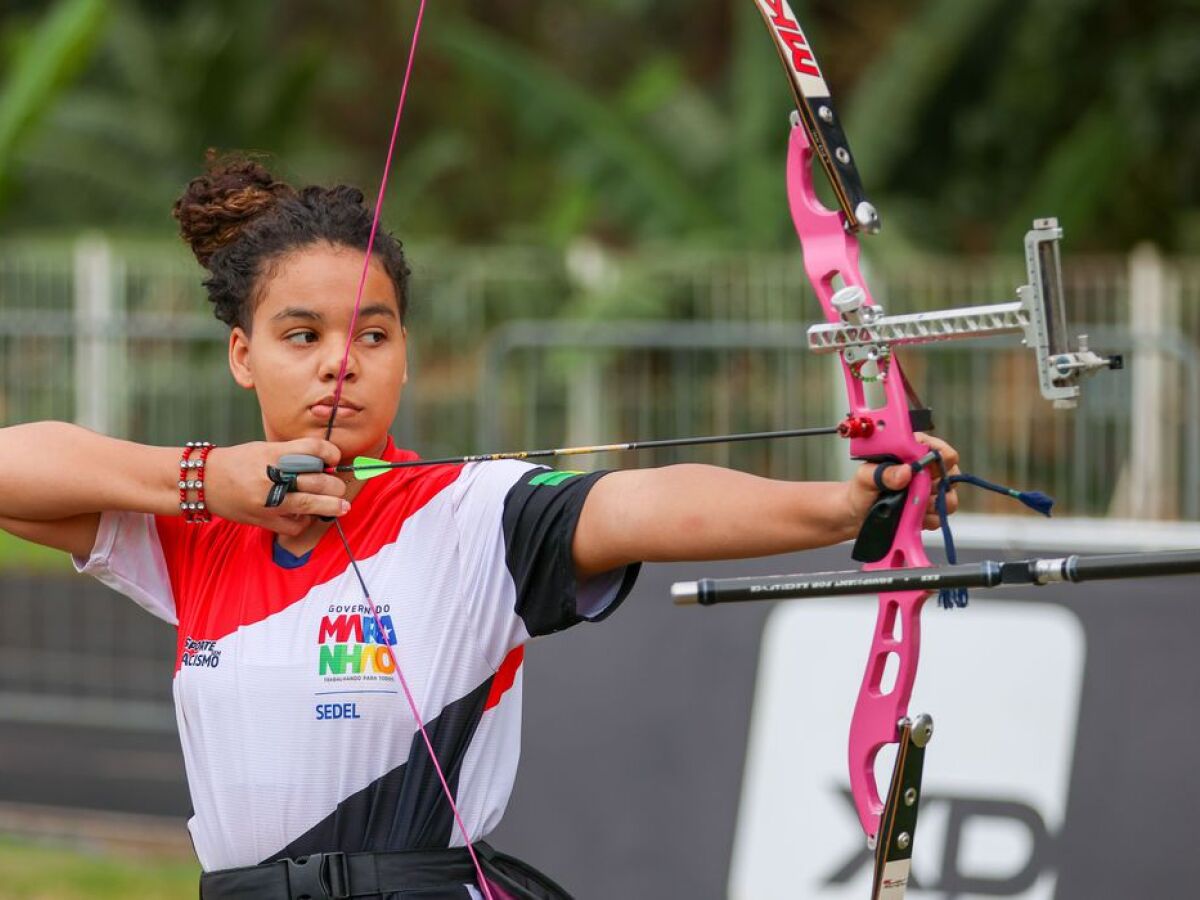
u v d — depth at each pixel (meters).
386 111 61.41
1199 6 40.97
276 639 7.62
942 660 15.35
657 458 26.89
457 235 57.50
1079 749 14.80
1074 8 41.75
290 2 62.25
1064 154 41.28
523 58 43.09
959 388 25.73
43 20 54.47
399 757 7.54
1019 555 15.61
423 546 7.56
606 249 49.62
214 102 49.22
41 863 19.80
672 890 15.79
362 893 7.47
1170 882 14.30
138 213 47.91
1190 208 42.62
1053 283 6.51
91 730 28.20
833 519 6.76
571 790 16.31
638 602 16.44
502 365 27.23
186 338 28.42
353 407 7.75
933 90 42.16
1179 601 14.75
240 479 7.55
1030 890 14.65
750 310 29.50
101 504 7.82
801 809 15.45
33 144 46.25
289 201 7.98
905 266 38.47
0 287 34.59
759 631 15.97
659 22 59.25
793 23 7.37
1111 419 24.78
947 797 15.06
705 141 41.91
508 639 7.51
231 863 7.77
